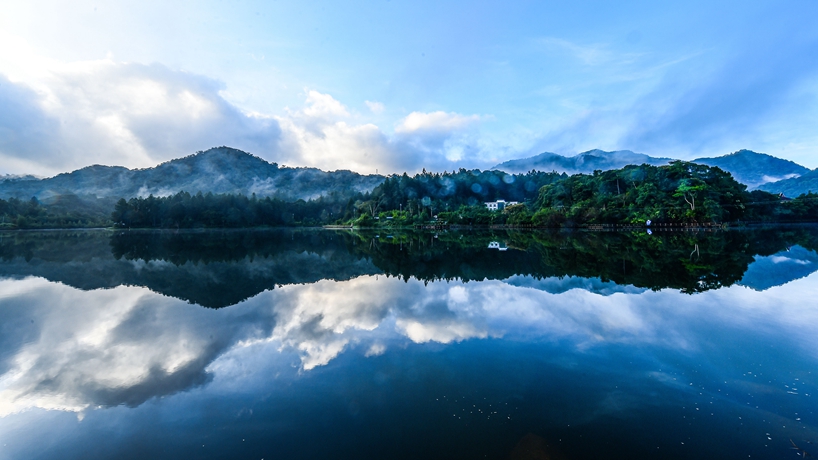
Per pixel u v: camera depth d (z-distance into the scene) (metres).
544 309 9.10
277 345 6.89
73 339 7.43
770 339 6.62
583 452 3.62
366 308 9.62
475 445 3.75
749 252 20.36
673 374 5.29
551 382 5.11
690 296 10.03
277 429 4.12
